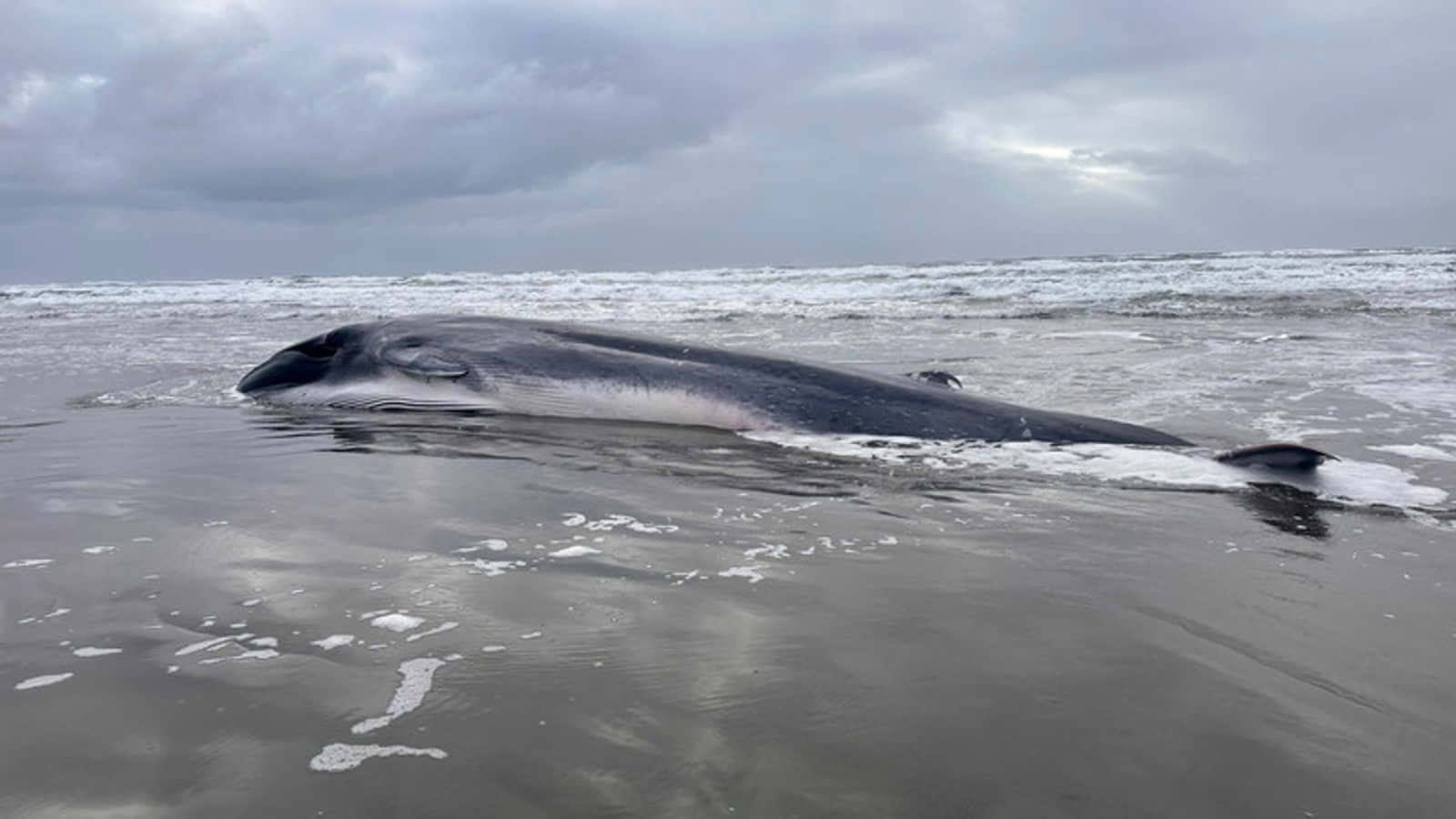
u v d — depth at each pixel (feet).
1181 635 9.38
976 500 14.90
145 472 16.65
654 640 9.18
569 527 13.17
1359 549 12.39
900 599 10.36
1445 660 8.84
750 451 18.79
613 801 6.53
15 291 130.41
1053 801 6.56
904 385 21.89
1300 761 7.03
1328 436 20.62
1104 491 15.56
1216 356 36.40
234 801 6.48
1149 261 125.39
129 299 105.81
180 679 8.25
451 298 94.89
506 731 7.43
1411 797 6.58
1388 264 101.09
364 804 6.45
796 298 84.02
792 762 7.03
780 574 11.18
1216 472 16.79
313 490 15.21
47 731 7.38
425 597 10.29
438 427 21.45
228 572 11.06
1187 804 6.51
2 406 25.72
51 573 11.03
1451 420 22.38
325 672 8.39
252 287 136.98
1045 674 8.46
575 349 23.30
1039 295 77.30
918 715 7.72
